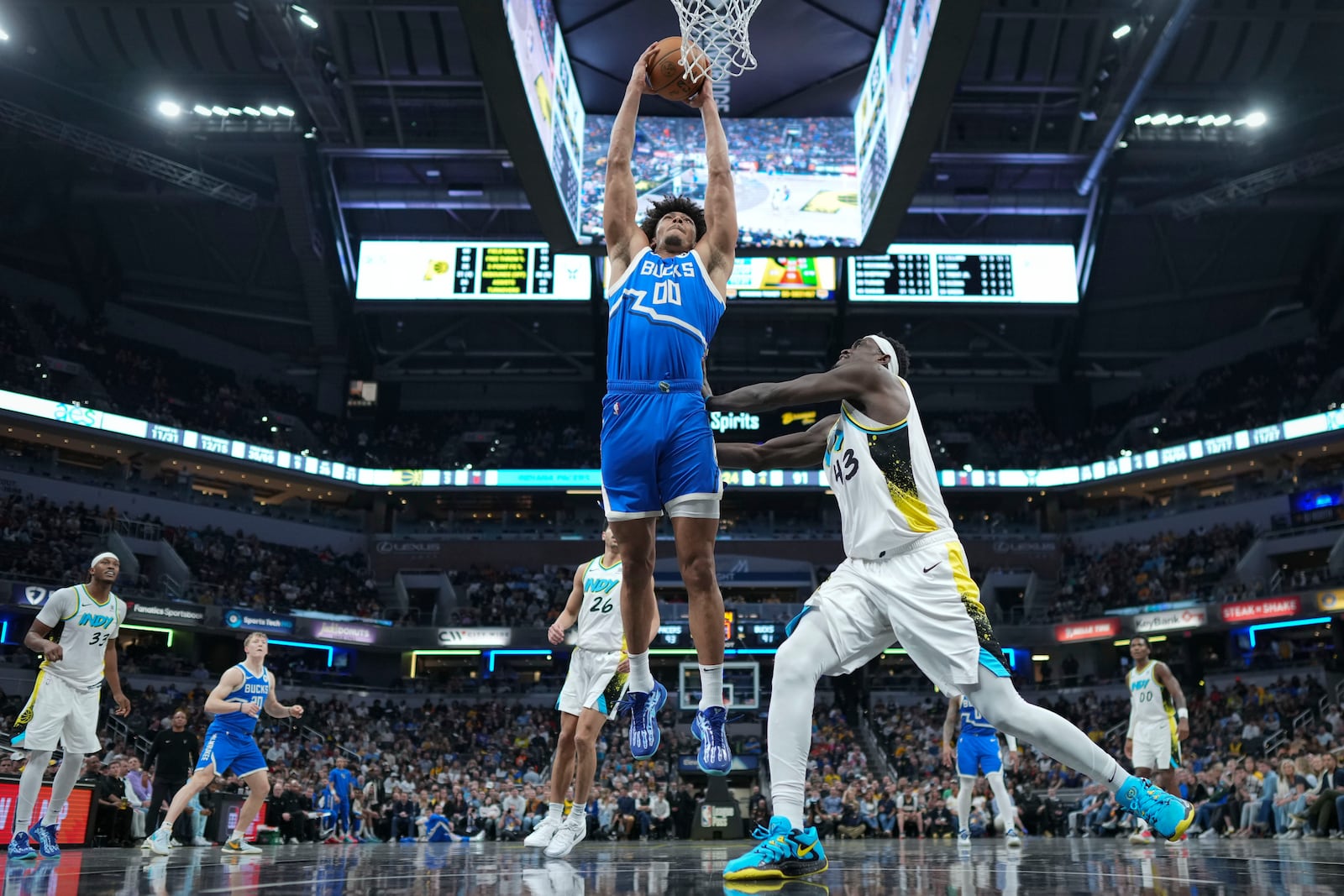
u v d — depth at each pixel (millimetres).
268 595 36750
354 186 37875
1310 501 36344
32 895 2957
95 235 39625
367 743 31156
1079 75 30547
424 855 6723
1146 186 37531
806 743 3797
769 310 40312
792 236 27375
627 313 4086
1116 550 40375
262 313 43344
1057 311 39750
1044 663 39000
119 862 5625
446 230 41094
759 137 28328
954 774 27641
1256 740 27453
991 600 40750
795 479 42719
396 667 38844
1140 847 7555
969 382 46375
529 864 4996
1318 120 33688
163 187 37344
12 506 32500
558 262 40562
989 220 40250
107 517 35125
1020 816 21016
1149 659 9953
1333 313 40656
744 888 3184
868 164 26094
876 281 39375
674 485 3980
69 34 30734
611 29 24281
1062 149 34219
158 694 30219
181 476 38344
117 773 13992
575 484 42688
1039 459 43625
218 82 32938
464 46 30047
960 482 42469
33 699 6742
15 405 34250
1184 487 41812
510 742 33281
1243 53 30594
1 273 38000
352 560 41312
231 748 8773
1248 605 32625
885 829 21109
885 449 3977
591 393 46094
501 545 42094
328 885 3350
